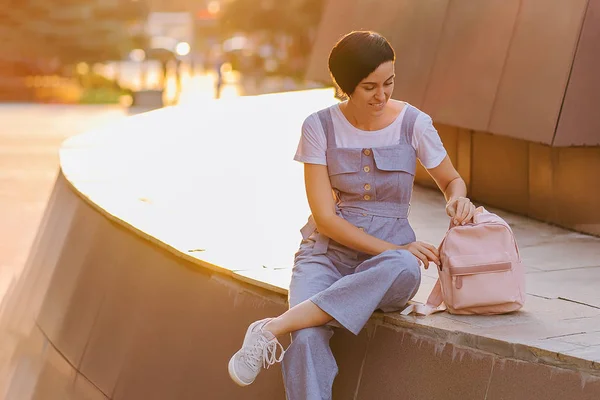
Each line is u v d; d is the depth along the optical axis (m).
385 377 4.36
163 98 39.44
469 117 7.43
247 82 52.34
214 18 86.88
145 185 8.91
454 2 8.10
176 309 5.94
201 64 75.75
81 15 50.66
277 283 5.11
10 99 41.94
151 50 47.62
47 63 49.72
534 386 3.80
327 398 4.14
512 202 7.60
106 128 13.80
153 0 104.19
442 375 4.12
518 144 7.45
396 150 4.36
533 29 6.88
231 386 5.18
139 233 6.75
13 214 14.47
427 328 4.22
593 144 6.46
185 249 6.09
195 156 10.91
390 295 4.21
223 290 5.52
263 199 8.34
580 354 3.73
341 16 10.88
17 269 11.46
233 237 6.58
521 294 4.34
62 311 7.65
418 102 8.30
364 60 4.10
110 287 6.95
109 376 6.42
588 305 4.68
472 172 8.09
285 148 11.55
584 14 6.39
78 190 8.56
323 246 4.45
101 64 54.69
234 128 13.44
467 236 4.30
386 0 9.62
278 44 55.25
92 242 7.63
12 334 8.75
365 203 4.43
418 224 7.24
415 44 8.66
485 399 3.93
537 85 6.68
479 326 4.20
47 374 7.39
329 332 4.19
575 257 6.02
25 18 49.56
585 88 6.45
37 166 18.98
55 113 33.25
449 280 4.30
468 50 7.69
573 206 6.87
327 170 4.43
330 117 4.42
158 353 5.95
